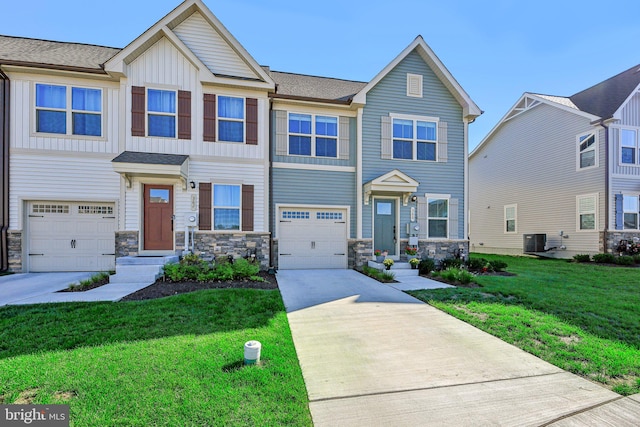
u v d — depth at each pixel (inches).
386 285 294.5
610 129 495.8
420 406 101.6
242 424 87.3
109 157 349.4
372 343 154.9
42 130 337.1
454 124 441.4
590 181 518.3
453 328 176.2
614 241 490.0
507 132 695.1
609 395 108.3
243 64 376.8
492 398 106.7
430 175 430.3
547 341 154.4
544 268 413.7
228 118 370.9
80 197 343.6
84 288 259.3
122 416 88.8
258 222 374.9
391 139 419.2
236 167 370.9
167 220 352.5
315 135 408.8
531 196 631.2
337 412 97.4
